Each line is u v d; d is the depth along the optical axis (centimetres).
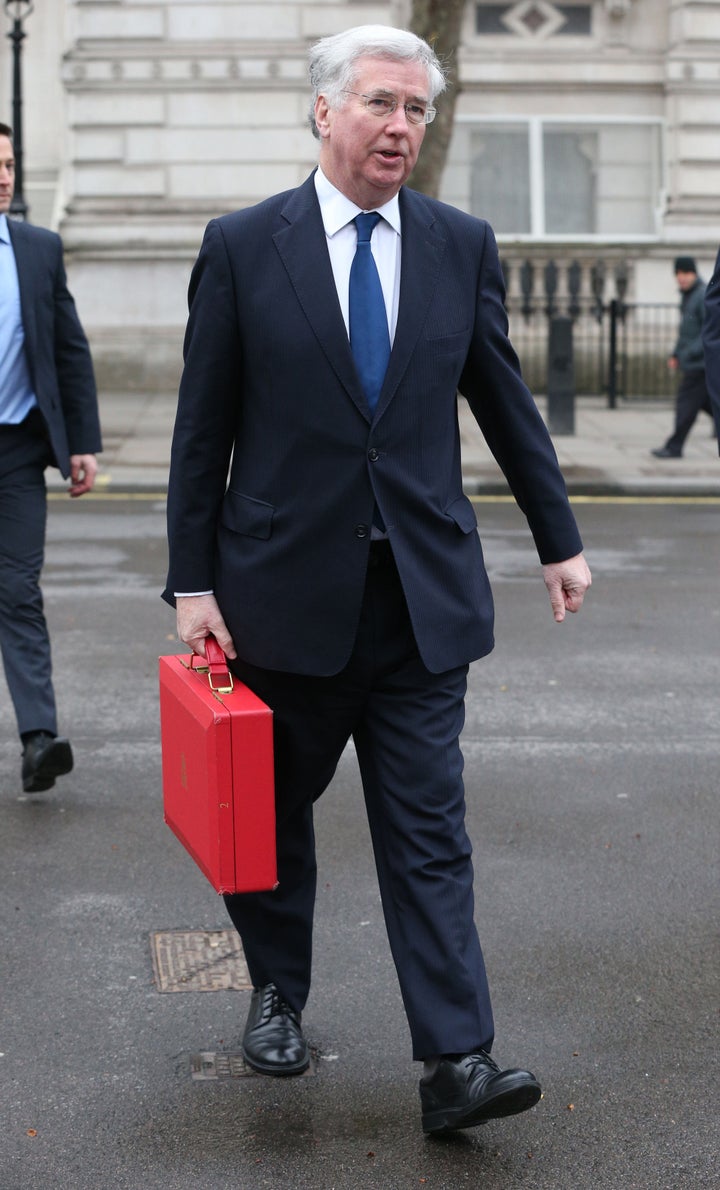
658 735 588
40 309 500
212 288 295
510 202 1888
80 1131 308
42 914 417
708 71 1848
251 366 296
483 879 444
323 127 293
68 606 797
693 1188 287
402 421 293
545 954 393
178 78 1755
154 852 464
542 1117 313
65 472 506
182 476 304
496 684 660
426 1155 298
